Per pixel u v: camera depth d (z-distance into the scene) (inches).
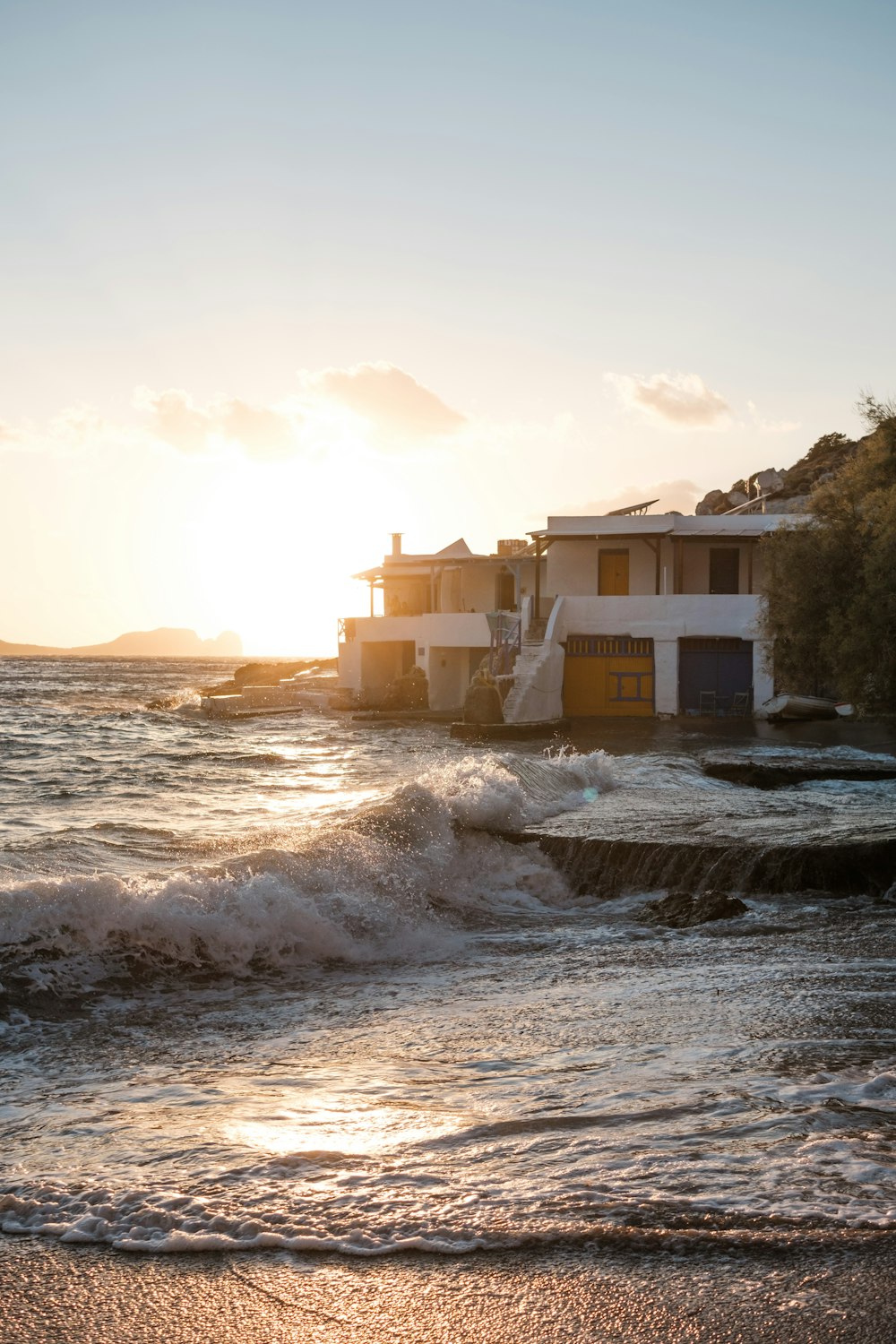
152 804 813.9
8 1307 126.8
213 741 1540.4
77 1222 150.0
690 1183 153.3
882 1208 142.2
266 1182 163.3
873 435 1268.5
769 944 382.6
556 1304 121.9
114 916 343.3
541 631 1902.1
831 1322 115.3
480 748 1338.6
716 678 1827.0
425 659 2118.6
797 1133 175.3
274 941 370.6
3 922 325.1
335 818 668.1
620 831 553.3
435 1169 165.8
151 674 6127.0
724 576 1964.8
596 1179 156.7
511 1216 144.6
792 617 1279.5
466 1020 289.3
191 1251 140.0
